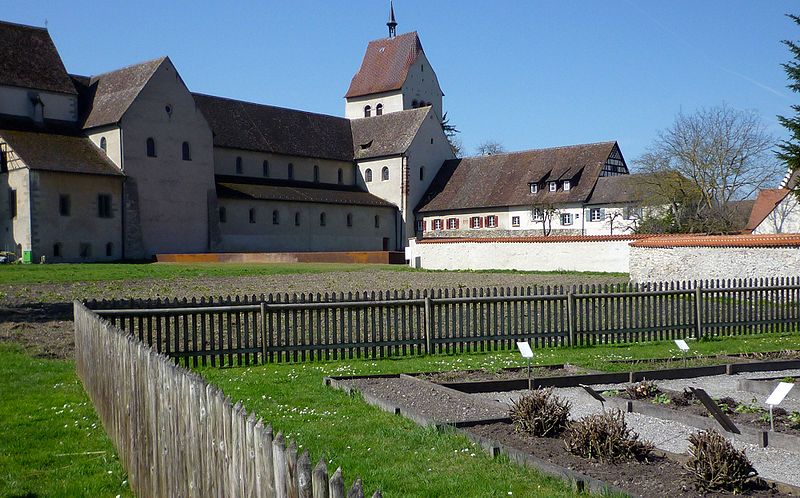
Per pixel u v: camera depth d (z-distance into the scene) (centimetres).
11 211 5634
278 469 446
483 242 4628
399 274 4316
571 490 720
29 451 948
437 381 1321
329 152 8031
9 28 6219
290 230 7056
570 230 7319
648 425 1021
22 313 2331
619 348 1800
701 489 717
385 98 9612
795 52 3478
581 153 7694
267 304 1596
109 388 1009
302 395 1196
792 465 835
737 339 1970
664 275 3275
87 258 5753
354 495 367
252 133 7400
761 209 5459
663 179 6297
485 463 812
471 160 8225
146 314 1507
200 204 6462
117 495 804
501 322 1784
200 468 583
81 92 6600
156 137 6188
